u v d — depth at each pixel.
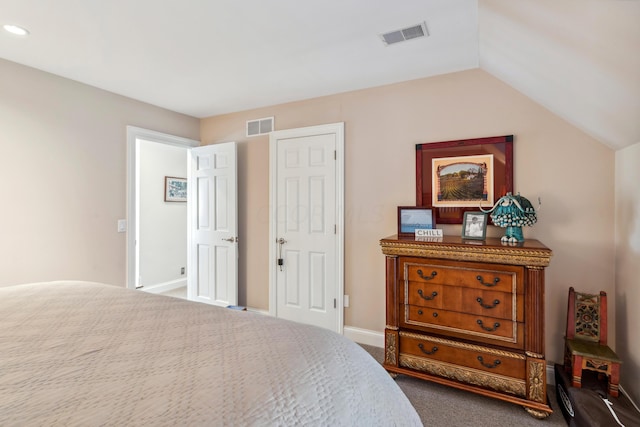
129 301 1.44
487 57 2.09
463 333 1.97
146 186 4.46
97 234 2.75
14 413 0.65
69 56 2.20
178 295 4.43
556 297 2.14
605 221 2.01
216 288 3.50
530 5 1.22
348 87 2.77
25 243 2.34
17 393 0.72
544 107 2.15
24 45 2.04
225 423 0.62
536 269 1.76
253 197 3.37
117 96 2.90
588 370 1.94
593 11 1.01
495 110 2.30
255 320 1.21
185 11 1.68
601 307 1.86
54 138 2.48
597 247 2.03
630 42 1.04
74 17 1.73
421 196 2.55
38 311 1.29
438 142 2.49
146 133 3.14
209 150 3.51
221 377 0.78
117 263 2.88
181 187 4.98
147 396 0.70
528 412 1.81
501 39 1.71
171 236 4.82
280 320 1.24
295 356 0.90
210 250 3.53
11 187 2.27
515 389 1.83
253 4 1.61
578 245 2.08
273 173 3.21
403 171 2.63
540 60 1.60
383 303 2.72
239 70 2.42
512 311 1.83
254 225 3.37
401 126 2.64
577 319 1.96
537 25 1.32
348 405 0.78
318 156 2.99
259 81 2.63
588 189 2.05
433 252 2.03
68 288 1.63
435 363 2.04
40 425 0.61
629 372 1.80
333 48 2.08
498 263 1.86
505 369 1.85
